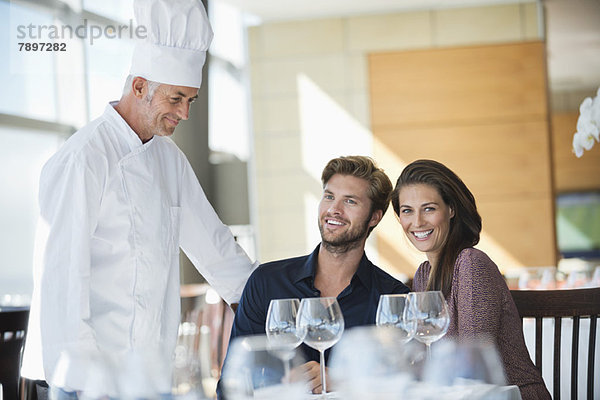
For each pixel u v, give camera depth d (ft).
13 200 13.61
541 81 20.25
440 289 6.63
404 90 20.57
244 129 21.93
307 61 20.76
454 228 6.77
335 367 4.46
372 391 4.23
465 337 6.20
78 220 6.43
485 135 20.42
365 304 6.55
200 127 21.59
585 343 9.22
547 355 9.41
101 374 4.05
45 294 6.25
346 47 20.66
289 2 19.84
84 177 6.51
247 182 22.39
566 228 20.51
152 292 7.16
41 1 14.29
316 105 20.72
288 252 20.72
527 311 7.26
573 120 20.24
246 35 20.92
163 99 7.07
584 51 20.01
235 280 7.98
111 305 6.92
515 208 20.35
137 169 7.10
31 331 6.27
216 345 12.91
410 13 20.59
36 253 6.44
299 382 4.59
